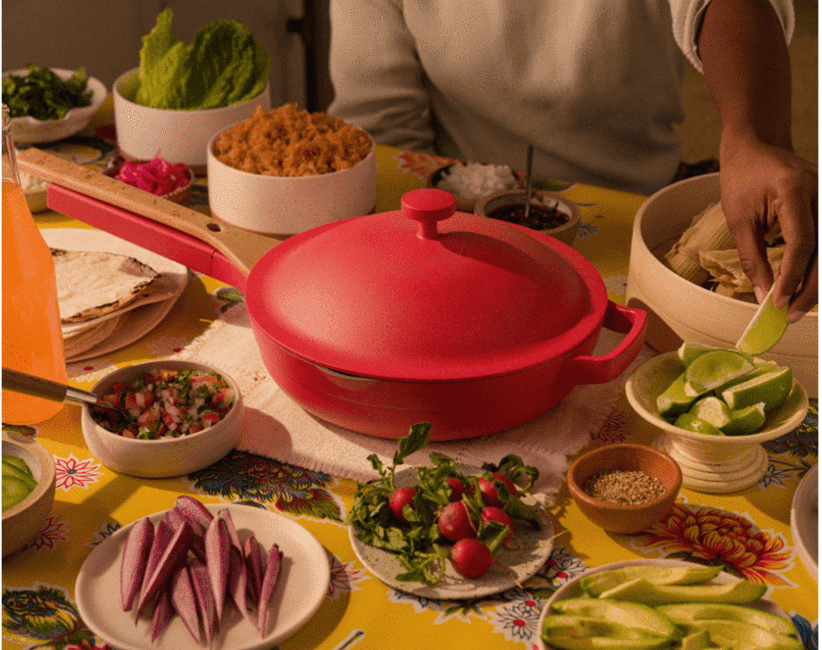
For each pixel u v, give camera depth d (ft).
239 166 3.36
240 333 2.98
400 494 2.09
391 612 1.92
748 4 3.33
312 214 3.33
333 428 2.55
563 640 1.72
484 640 1.86
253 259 2.82
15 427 2.51
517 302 2.31
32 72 4.41
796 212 2.35
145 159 4.06
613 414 2.67
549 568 2.07
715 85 3.16
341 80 5.42
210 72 4.03
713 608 1.79
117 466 2.30
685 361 2.41
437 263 2.33
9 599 1.93
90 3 7.27
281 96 9.86
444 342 2.22
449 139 5.67
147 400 2.41
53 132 4.31
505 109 5.21
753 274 2.53
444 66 5.19
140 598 1.84
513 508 2.06
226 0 8.64
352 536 2.08
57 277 2.97
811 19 14.49
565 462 2.39
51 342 2.45
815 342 2.50
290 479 2.35
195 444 2.27
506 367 2.21
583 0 4.74
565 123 5.16
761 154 2.60
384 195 4.00
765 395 2.23
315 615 1.90
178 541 1.89
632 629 1.72
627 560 1.99
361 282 2.31
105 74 7.71
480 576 1.99
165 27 4.09
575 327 2.39
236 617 1.85
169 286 3.12
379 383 2.19
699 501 2.30
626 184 5.33
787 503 2.30
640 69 4.99
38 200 3.60
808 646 1.86
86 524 2.16
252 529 2.09
